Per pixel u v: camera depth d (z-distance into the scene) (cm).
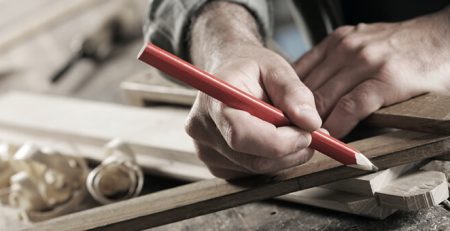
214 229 91
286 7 229
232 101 72
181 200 83
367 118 86
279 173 81
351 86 89
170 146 108
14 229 106
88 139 121
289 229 86
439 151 76
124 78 183
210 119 77
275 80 78
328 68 93
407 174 82
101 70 194
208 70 90
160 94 124
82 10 240
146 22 110
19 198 107
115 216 85
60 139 126
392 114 83
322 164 79
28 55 217
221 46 91
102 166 107
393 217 82
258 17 106
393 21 136
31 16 240
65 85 189
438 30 92
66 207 108
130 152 110
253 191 80
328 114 89
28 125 131
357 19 141
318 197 86
